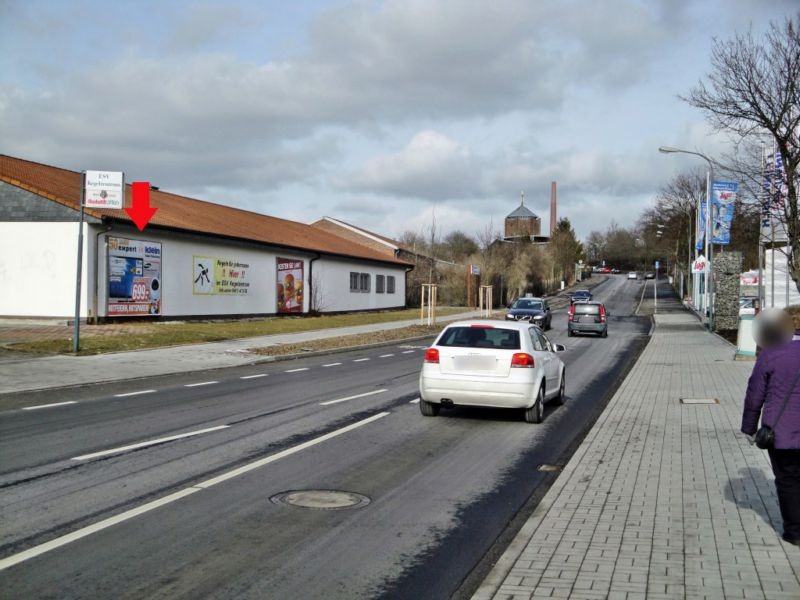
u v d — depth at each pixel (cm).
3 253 2742
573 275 11669
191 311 3259
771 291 3300
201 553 538
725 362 2194
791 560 520
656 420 1159
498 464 873
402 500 702
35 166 3198
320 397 1399
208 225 3503
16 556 520
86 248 2661
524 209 11544
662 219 8462
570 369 2111
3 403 1245
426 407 1194
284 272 4072
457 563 535
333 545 566
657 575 492
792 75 2056
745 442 976
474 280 6488
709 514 639
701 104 2175
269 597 463
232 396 1390
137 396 1364
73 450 877
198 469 796
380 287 5522
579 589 468
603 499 692
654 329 4134
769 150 2222
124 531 582
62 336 2284
